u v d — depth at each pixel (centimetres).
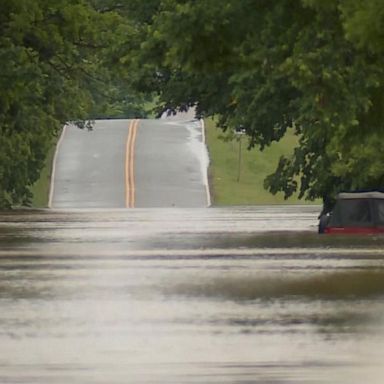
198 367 4925
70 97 18950
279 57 7656
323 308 6544
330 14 7362
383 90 8100
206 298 7000
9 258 9731
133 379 4684
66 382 4622
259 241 11544
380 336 5638
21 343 5481
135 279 8019
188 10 7544
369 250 10325
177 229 13700
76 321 6109
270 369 4872
